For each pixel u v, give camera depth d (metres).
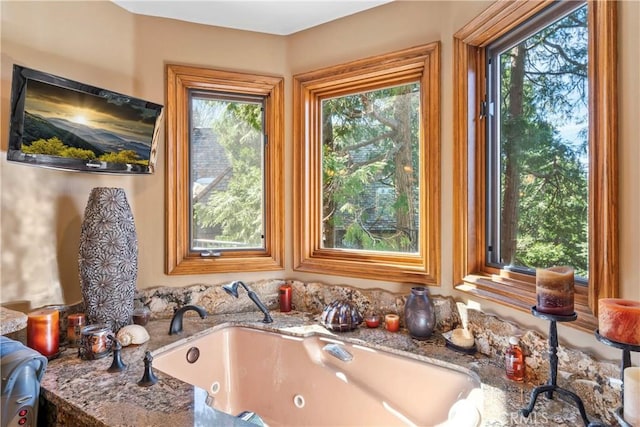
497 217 1.57
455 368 1.38
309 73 2.09
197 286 2.00
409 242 1.89
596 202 1.02
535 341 1.23
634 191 0.93
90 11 1.72
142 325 1.79
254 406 1.83
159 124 1.83
